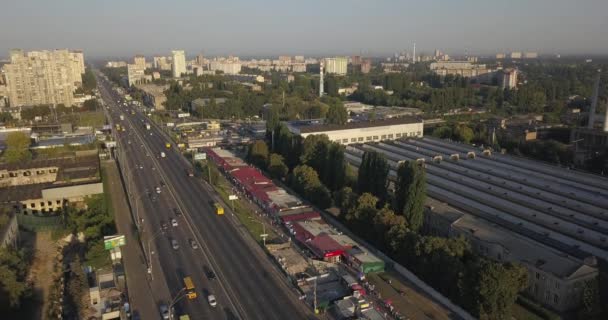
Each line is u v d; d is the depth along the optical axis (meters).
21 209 147.88
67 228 133.38
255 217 148.12
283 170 190.00
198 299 100.12
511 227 130.88
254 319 92.38
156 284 106.50
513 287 87.12
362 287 102.62
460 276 92.50
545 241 121.31
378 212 124.00
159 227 140.12
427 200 144.38
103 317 92.00
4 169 175.50
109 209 154.00
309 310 95.81
